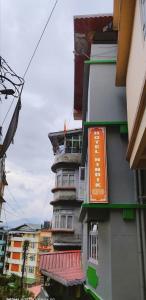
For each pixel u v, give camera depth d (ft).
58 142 75.25
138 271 23.62
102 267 25.75
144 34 17.75
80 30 36.19
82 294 34.32
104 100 30.73
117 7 27.86
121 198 26.08
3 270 174.60
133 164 22.74
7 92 22.88
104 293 24.61
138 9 19.70
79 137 73.10
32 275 161.17
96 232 29.35
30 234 171.73
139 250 23.98
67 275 34.24
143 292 22.67
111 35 34.86
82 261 39.55
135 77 21.20
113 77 31.89
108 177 26.91
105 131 28.43
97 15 34.47
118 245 24.44
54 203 69.56
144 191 25.88
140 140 18.52
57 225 66.69
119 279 23.40
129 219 25.20
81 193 48.73
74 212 66.54
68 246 63.98
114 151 27.94
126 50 24.72
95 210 25.79
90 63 32.83
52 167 75.00
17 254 173.27
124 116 29.76
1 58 22.22
